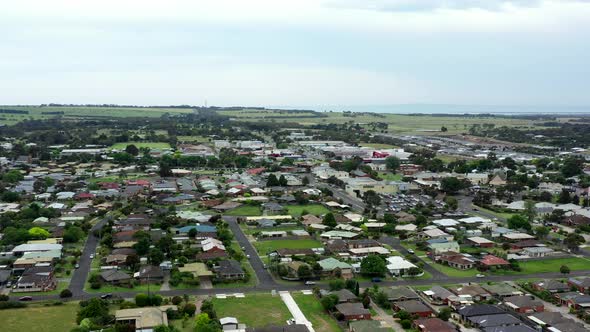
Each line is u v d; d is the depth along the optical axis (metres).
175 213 136.25
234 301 81.81
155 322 69.69
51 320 73.25
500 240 119.06
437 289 86.38
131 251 102.31
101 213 136.25
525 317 76.44
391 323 74.94
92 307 72.50
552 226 133.25
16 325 71.31
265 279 92.31
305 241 116.56
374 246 110.31
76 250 105.25
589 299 81.75
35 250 102.12
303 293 85.94
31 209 131.62
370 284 91.19
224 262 96.25
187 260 100.12
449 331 70.38
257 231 123.88
